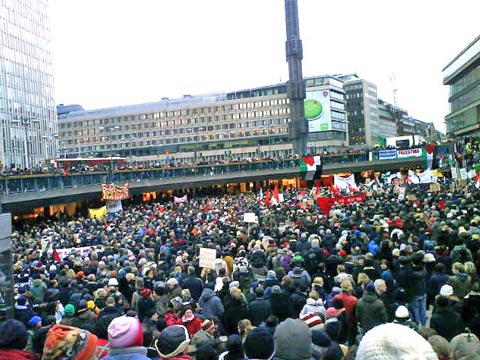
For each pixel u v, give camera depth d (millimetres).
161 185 71438
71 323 9586
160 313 11031
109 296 10766
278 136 151625
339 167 86000
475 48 95812
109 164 78062
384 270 13133
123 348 4473
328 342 7301
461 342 6484
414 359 2367
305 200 37625
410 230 19062
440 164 64125
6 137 103375
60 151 166875
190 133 157750
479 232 15992
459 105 117938
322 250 15727
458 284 10992
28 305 11555
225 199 56062
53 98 125562
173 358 5109
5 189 44781
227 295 11352
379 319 9656
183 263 15594
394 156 81875
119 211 46688
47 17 125188
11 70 107188
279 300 10617
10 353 4348
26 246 26609
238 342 6359
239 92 159625
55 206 59688
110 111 169625
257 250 15570
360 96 186500
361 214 24750
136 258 17938
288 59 102500
